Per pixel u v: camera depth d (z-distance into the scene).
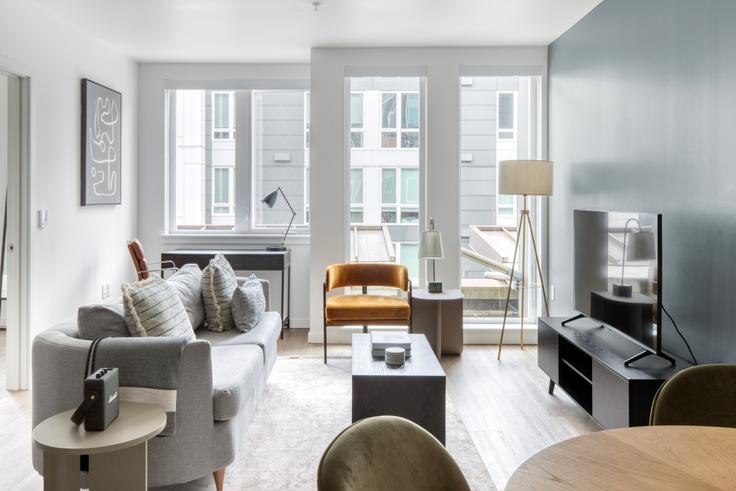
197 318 3.59
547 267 5.24
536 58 5.18
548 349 3.80
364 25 4.53
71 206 4.47
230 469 2.72
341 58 5.16
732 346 2.59
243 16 4.27
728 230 2.61
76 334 2.58
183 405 2.28
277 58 5.50
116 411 2.02
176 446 2.27
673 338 3.09
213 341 3.39
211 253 5.28
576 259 3.86
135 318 2.54
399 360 2.99
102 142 4.88
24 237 3.90
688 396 1.70
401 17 4.33
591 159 4.18
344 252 5.26
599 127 4.03
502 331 4.79
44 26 4.07
